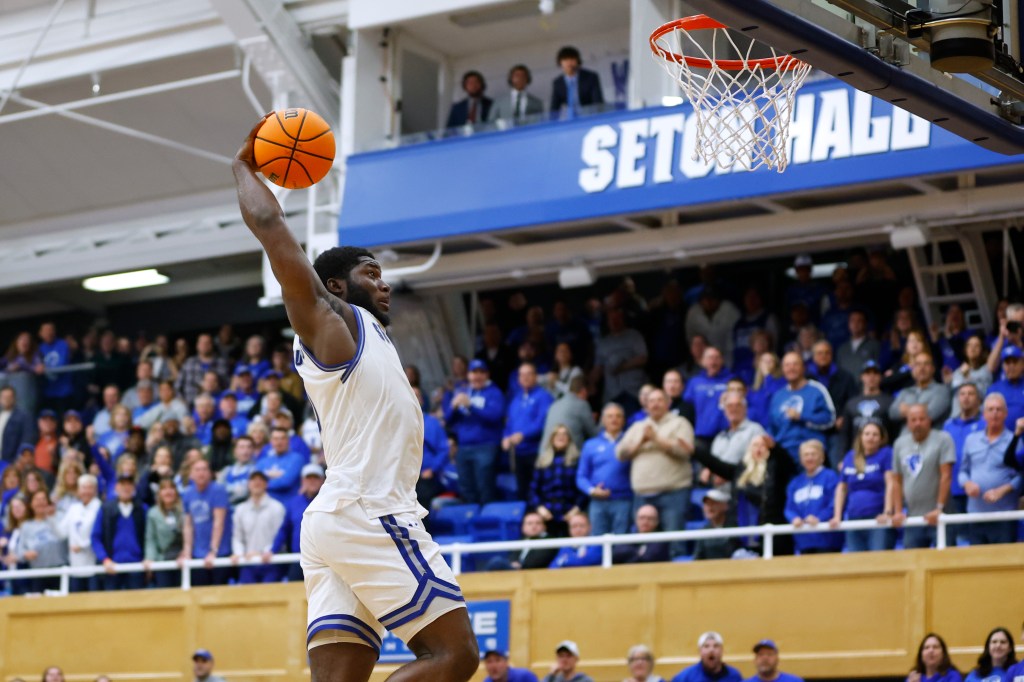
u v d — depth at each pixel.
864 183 14.22
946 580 12.63
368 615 4.98
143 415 18.48
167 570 15.79
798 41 7.26
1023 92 8.21
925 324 15.65
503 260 16.91
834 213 15.19
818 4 7.41
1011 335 13.36
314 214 17.36
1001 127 8.41
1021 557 12.38
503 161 16.12
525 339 17.45
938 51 7.57
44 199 21.98
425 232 16.23
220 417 17.92
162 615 15.61
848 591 12.98
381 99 17.50
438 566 4.95
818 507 12.95
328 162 5.27
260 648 15.07
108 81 19.61
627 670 13.65
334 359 4.93
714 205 15.12
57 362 21.39
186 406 18.69
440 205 16.23
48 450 18.72
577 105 16.47
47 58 19.41
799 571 13.15
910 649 12.67
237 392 18.11
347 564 4.87
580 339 16.97
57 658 16.02
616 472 14.04
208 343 19.58
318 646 4.94
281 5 17.39
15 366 21.27
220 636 15.28
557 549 14.41
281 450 15.80
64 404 20.17
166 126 20.31
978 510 12.52
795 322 15.64
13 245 22.55
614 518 13.98
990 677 11.61
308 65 17.59
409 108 17.81
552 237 16.70
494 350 17.48
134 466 17.05
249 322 23.00
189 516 15.60
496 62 18.36
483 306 18.50
